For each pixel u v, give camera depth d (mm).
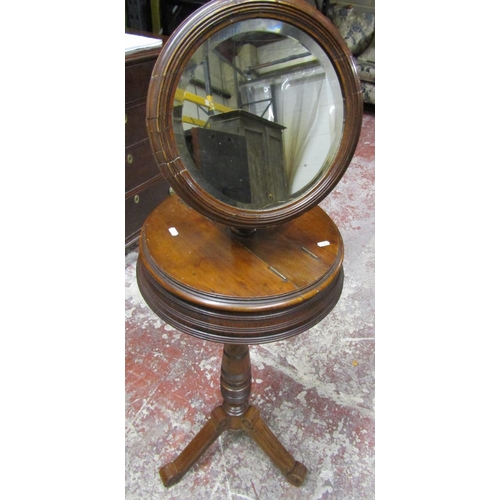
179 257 681
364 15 3078
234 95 590
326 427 1146
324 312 685
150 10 2105
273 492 1000
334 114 632
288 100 610
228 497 987
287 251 709
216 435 998
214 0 539
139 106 1550
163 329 1428
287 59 582
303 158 660
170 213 791
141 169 1670
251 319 620
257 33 560
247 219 655
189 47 536
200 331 642
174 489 998
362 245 1855
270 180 661
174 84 548
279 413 1179
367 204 2143
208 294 614
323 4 3084
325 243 734
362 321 1490
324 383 1271
